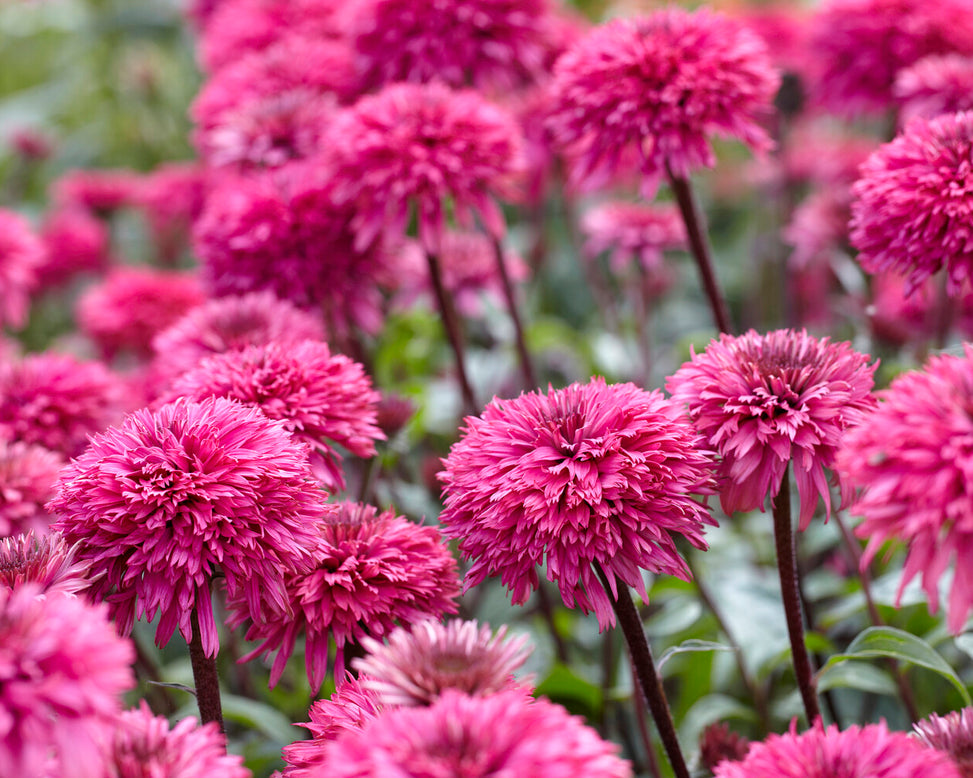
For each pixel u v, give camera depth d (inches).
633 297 68.9
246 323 44.4
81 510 37.8
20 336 80.8
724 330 45.9
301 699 47.5
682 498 37.7
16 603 34.4
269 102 50.9
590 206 78.2
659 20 45.7
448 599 39.5
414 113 46.1
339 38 59.0
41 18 112.5
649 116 44.6
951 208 40.5
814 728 36.0
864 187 42.1
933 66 47.8
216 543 37.4
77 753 34.0
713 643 39.1
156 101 90.0
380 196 46.0
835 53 51.8
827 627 47.3
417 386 50.7
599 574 38.2
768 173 70.7
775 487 38.2
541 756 34.0
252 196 47.2
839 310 63.4
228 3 71.2
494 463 38.2
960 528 34.9
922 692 47.8
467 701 34.5
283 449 38.3
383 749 34.2
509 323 59.7
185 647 51.3
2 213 57.7
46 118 104.4
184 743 35.4
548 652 48.8
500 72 50.0
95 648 34.1
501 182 47.2
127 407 47.9
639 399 38.4
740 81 44.6
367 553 39.4
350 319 48.3
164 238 80.7
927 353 48.2
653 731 47.3
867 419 37.4
